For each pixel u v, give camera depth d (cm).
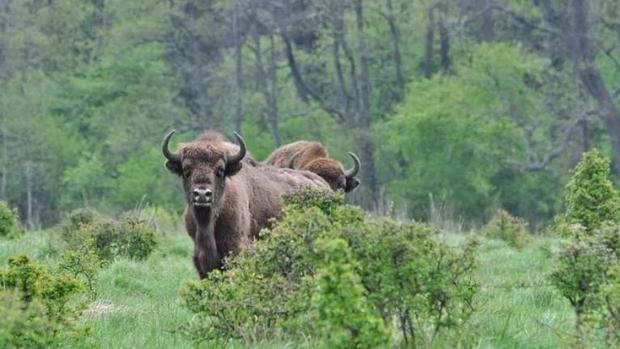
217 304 2052
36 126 11669
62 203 11600
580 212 3278
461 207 10825
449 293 1925
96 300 2717
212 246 2711
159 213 5559
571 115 10869
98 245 3653
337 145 11469
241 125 11694
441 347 1942
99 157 11800
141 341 2142
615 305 1889
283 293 2009
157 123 11669
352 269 1816
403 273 1877
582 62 11100
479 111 10838
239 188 2842
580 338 1930
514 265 3472
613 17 11600
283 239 2042
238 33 11981
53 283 2056
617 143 10706
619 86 11612
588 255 2009
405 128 10806
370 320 1789
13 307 1859
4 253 3681
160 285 3162
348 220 2042
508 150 10806
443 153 10800
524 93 10981
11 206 11644
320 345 1898
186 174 2677
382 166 11575
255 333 2062
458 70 11606
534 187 10819
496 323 2252
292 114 12150
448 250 1930
